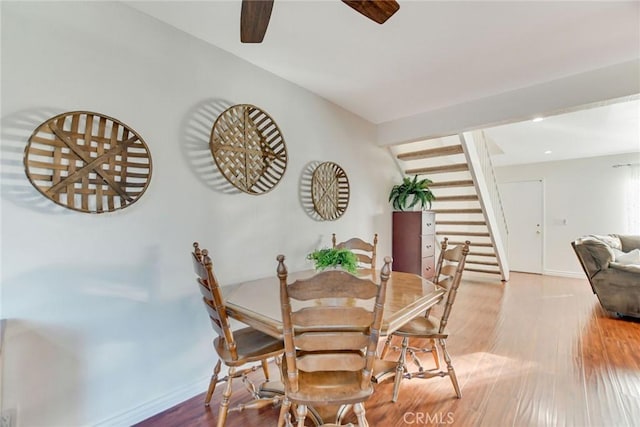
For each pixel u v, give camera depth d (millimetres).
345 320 1220
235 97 2273
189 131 2010
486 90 2875
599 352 2492
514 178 6461
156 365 1836
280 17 1823
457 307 3758
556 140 4566
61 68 1511
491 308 3715
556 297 4234
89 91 1596
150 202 1822
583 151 5242
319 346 1229
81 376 1561
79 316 1559
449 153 3822
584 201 5688
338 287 1186
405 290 1837
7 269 1365
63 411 1503
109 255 1660
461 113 3168
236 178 2248
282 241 2623
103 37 1649
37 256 1439
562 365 2275
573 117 3543
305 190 2854
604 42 2080
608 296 3426
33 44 1435
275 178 2541
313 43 2107
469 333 2922
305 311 1206
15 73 1386
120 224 1702
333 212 3164
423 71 2508
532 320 3281
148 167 1776
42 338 1448
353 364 1261
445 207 5605
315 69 2482
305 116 2855
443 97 3039
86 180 1569
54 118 1470
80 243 1565
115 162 1667
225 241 2205
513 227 6465
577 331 2963
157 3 1729
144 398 1778
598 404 1803
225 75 2213
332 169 3160
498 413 1732
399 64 2398
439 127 3324
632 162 5238
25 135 1407
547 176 6074
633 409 1753
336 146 3232
